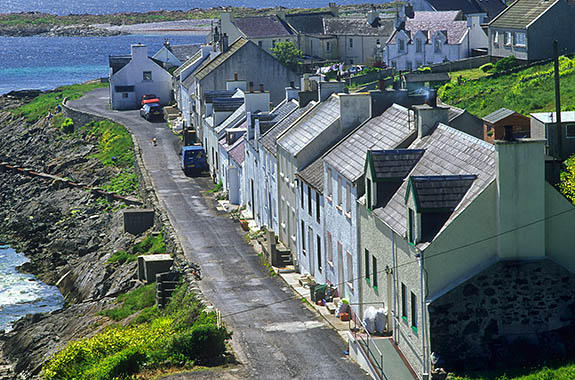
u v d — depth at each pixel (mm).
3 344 67062
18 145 143125
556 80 53938
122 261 78562
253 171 81250
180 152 115312
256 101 94500
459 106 96625
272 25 168750
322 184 59094
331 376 43688
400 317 43875
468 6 160750
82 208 101125
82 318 66938
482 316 39719
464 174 42188
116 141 125500
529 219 39406
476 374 38500
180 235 77750
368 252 49219
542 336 39812
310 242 62500
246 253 71625
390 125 55312
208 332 47125
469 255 39688
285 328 52250
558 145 54062
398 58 143000
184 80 134250
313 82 83375
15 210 108000
